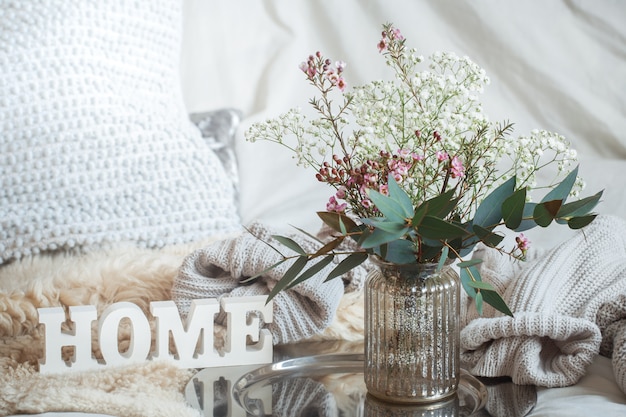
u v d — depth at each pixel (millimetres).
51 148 1688
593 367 1235
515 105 2375
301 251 1059
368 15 2402
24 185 1672
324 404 1151
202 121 2041
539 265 1351
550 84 2348
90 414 1103
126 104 1766
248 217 1975
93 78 1738
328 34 2412
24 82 1689
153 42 1830
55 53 1714
